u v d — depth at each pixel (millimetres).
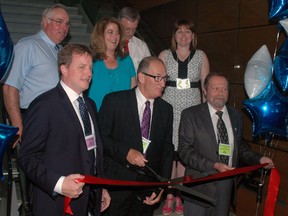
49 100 1882
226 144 2625
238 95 4109
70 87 1961
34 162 1802
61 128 1881
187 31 3375
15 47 2717
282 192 3541
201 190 2619
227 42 4348
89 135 2025
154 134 2449
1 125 1908
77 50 1907
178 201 3586
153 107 2479
